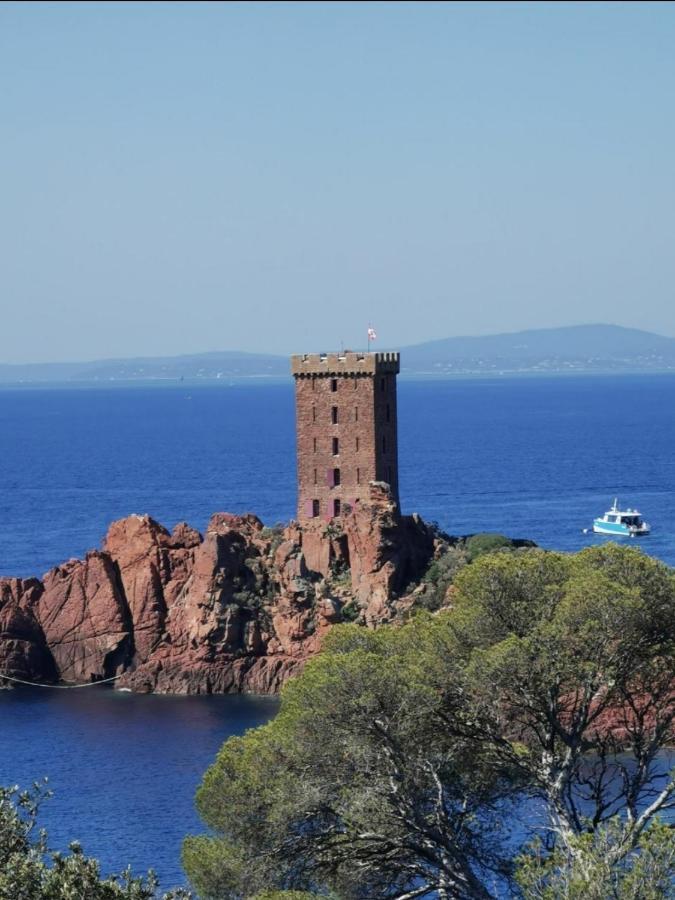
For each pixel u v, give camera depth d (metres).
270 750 136.88
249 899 134.75
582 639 133.62
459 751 140.25
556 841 139.75
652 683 141.75
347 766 135.38
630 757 190.75
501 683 132.88
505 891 155.00
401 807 135.50
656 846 109.31
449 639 139.62
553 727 136.38
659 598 136.50
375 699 132.62
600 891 108.31
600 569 140.88
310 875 138.12
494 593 140.12
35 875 108.31
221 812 136.38
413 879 150.38
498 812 146.50
